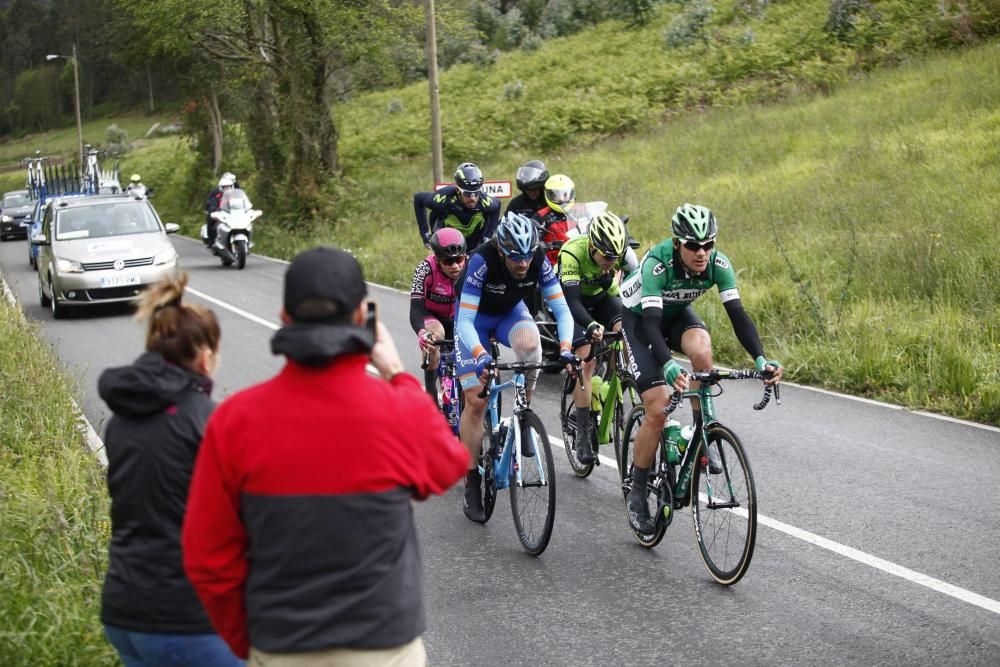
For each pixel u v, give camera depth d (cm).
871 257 1246
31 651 392
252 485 241
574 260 693
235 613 251
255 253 2338
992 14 2562
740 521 491
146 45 3378
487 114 3288
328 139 2634
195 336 296
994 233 1255
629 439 621
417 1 2764
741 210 1675
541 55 3981
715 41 3253
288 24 2550
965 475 661
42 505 538
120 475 287
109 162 4562
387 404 249
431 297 731
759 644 436
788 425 801
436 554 569
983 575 500
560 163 2539
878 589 488
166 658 286
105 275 1412
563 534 591
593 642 447
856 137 2050
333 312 247
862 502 614
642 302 532
